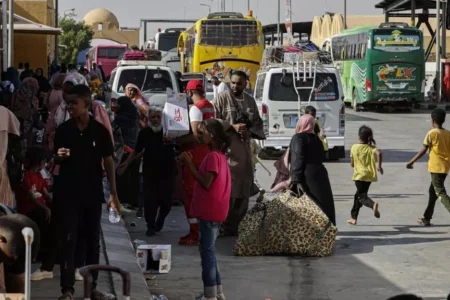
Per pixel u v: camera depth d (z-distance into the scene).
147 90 23.61
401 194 17.17
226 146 8.90
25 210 9.42
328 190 11.88
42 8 54.38
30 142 17.17
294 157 11.88
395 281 10.05
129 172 14.80
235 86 12.70
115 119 15.15
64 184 8.18
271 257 11.41
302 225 11.46
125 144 15.05
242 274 10.43
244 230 11.52
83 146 8.23
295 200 11.62
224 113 12.67
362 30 46.88
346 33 51.38
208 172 8.73
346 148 26.81
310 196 11.84
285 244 11.42
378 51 44.94
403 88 45.12
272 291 9.61
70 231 8.14
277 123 22.84
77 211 8.20
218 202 8.74
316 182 11.85
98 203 8.31
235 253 11.49
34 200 9.35
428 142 13.48
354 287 9.77
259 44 40.16
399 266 10.86
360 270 10.63
